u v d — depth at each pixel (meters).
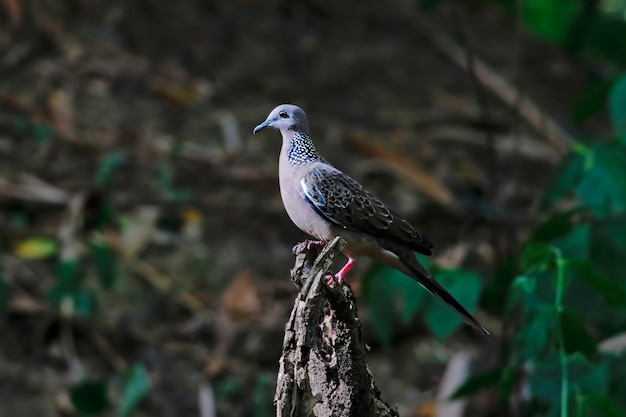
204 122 15.88
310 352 5.57
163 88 16.28
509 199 14.47
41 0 16.91
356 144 15.93
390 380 12.98
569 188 9.42
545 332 7.64
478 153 16.62
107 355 12.44
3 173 14.09
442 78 18.23
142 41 17.17
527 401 9.22
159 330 12.87
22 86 15.64
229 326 13.05
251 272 13.74
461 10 19.98
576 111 11.04
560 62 19.62
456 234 14.72
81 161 14.64
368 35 18.72
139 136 15.24
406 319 9.05
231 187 14.84
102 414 11.60
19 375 11.84
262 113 16.44
